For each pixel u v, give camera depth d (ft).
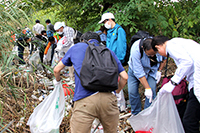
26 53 9.04
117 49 10.25
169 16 13.50
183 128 7.13
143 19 12.58
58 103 7.50
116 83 5.69
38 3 13.58
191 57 6.30
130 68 9.04
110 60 5.82
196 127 6.91
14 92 7.66
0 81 7.01
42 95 10.55
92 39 6.70
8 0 7.82
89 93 5.76
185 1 13.91
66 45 12.66
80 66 5.95
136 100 9.14
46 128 7.17
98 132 7.91
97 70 5.52
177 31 13.11
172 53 6.51
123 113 10.18
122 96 10.00
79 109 5.85
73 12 15.02
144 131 8.02
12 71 7.32
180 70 6.40
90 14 15.15
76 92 6.00
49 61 17.22
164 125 7.43
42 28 18.49
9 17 7.41
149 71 8.71
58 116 7.48
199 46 6.38
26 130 7.86
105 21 10.58
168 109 7.26
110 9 12.71
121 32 10.23
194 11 12.69
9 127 7.57
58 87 7.48
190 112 6.84
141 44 8.14
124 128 8.96
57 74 6.79
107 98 5.79
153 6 12.65
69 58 6.32
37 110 7.49
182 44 6.46
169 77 8.10
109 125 6.12
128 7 11.70
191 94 6.76
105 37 11.27
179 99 7.63
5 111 7.72
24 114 7.84
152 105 7.63
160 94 7.20
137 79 9.05
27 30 8.93
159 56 8.38
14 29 7.50
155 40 6.92
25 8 8.69
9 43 7.54
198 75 6.11
